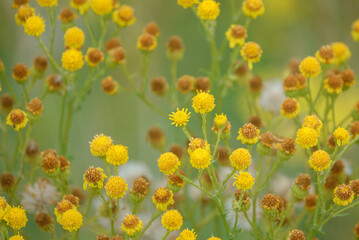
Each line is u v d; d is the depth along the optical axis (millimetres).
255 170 785
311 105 746
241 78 817
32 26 746
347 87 756
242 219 765
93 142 684
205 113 682
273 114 810
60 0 901
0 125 754
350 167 771
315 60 740
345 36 901
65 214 670
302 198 707
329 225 818
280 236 713
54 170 709
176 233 751
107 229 741
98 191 686
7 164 752
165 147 806
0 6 865
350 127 716
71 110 780
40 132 878
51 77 760
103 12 784
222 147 769
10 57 872
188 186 810
